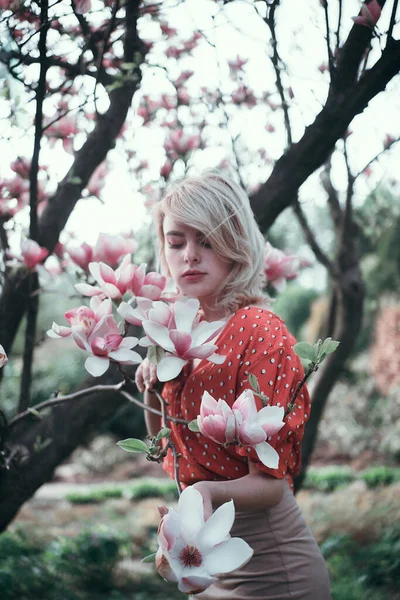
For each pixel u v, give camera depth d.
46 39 1.76
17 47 1.75
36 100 1.83
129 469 11.28
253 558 1.43
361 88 1.98
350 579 3.93
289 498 1.49
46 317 11.35
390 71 1.93
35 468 2.16
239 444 1.09
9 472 2.13
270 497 1.28
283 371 1.34
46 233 2.16
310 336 14.01
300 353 1.15
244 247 1.47
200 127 2.72
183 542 0.95
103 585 4.41
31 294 2.02
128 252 1.73
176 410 1.50
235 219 1.47
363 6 1.80
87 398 2.17
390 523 4.88
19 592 3.79
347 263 3.62
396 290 12.09
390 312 10.86
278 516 1.45
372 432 10.86
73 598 3.95
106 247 1.72
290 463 1.38
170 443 1.19
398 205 3.59
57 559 4.42
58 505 8.17
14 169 2.19
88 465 11.23
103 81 2.14
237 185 1.53
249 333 1.39
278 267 2.04
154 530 5.95
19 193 2.21
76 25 2.03
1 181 2.20
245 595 1.42
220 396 1.40
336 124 2.05
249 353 1.37
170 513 0.94
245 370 1.36
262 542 1.43
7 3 1.74
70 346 15.18
